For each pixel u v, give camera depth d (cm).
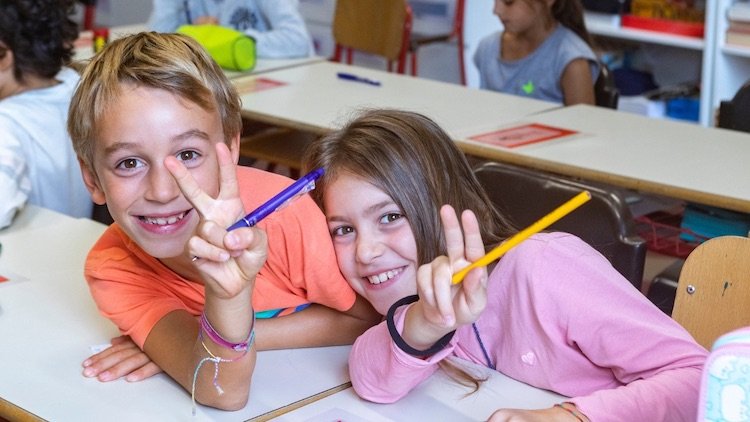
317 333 150
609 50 475
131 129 128
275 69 355
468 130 275
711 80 429
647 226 298
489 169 201
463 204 145
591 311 129
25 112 232
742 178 234
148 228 135
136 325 143
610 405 119
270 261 148
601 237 188
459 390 136
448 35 494
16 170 209
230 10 392
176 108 129
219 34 347
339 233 145
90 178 140
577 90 355
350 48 493
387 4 471
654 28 446
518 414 117
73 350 147
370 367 131
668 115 446
